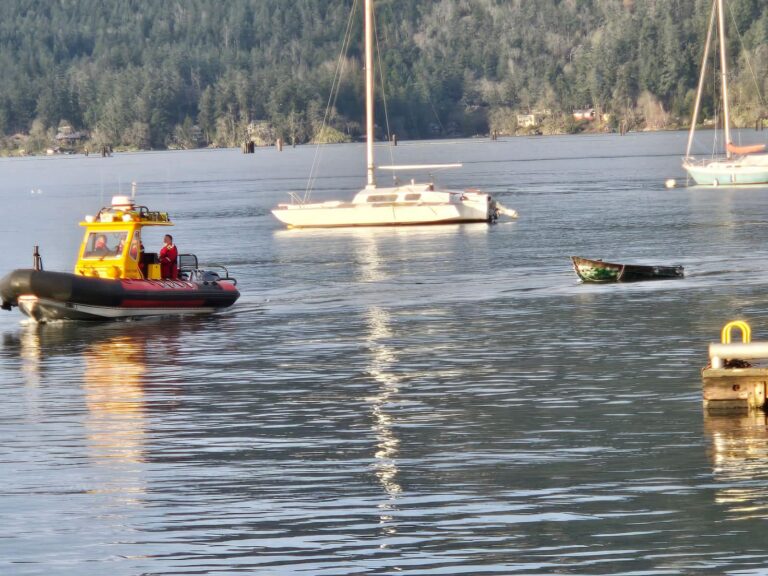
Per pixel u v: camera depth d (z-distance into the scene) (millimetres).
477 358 39281
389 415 31312
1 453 27969
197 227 107312
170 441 28953
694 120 149375
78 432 30000
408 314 49938
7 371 39000
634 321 46125
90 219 51000
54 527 22672
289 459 27109
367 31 105875
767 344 30562
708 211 104188
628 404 31797
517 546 21297
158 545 21688
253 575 20344
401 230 95688
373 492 24484
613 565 20375
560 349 40531
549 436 28688
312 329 46594
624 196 132125
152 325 48531
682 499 23453
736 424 29219
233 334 45812
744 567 20125
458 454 27234
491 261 70250
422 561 20750
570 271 63750
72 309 48688
